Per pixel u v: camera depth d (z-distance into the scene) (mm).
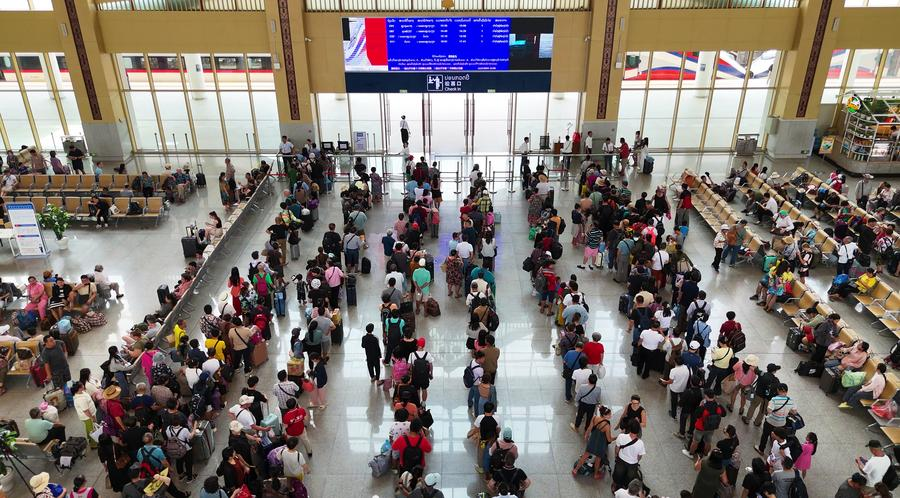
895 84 24062
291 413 10039
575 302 12875
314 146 22797
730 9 22297
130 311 14844
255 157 24875
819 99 23375
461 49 22422
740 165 23781
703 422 9969
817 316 12719
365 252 17203
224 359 12164
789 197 20109
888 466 9102
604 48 22469
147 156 24922
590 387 10422
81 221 19391
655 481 10117
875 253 16875
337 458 10602
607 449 10000
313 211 18734
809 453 9539
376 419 11438
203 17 22531
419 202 17562
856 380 11344
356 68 22859
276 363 12867
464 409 11633
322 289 13750
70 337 13164
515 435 11023
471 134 24969
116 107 23859
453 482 10062
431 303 14312
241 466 9141
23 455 10359
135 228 19016
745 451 10586
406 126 23219
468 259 14953
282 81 23047
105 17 22500
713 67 23781
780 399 9938
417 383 10922
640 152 22984
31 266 16844
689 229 18562
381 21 22078
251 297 13508
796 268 15781
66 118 24938
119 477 9586
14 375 12445
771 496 8594
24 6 22438
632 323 13820
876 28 22438
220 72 24141
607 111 23531
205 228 17406
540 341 13547
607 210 16672
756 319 14266
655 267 14539
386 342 12664
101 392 10273
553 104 24656
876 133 21938
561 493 9891
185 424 10031
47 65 23859
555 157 23641
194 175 22734
